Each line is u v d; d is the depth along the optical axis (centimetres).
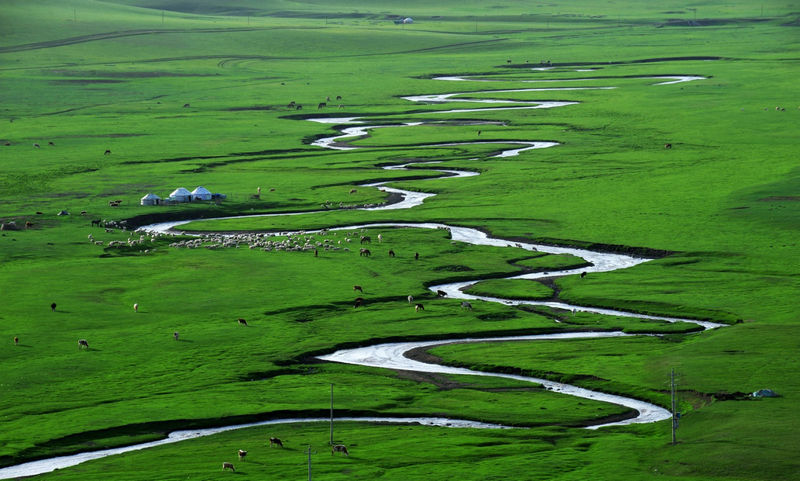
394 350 16500
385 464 11188
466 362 15662
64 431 12531
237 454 11662
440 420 13112
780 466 10625
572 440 12112
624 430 12450
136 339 16675
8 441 12194
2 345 16188
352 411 13388
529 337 17225
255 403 13600
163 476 10831
